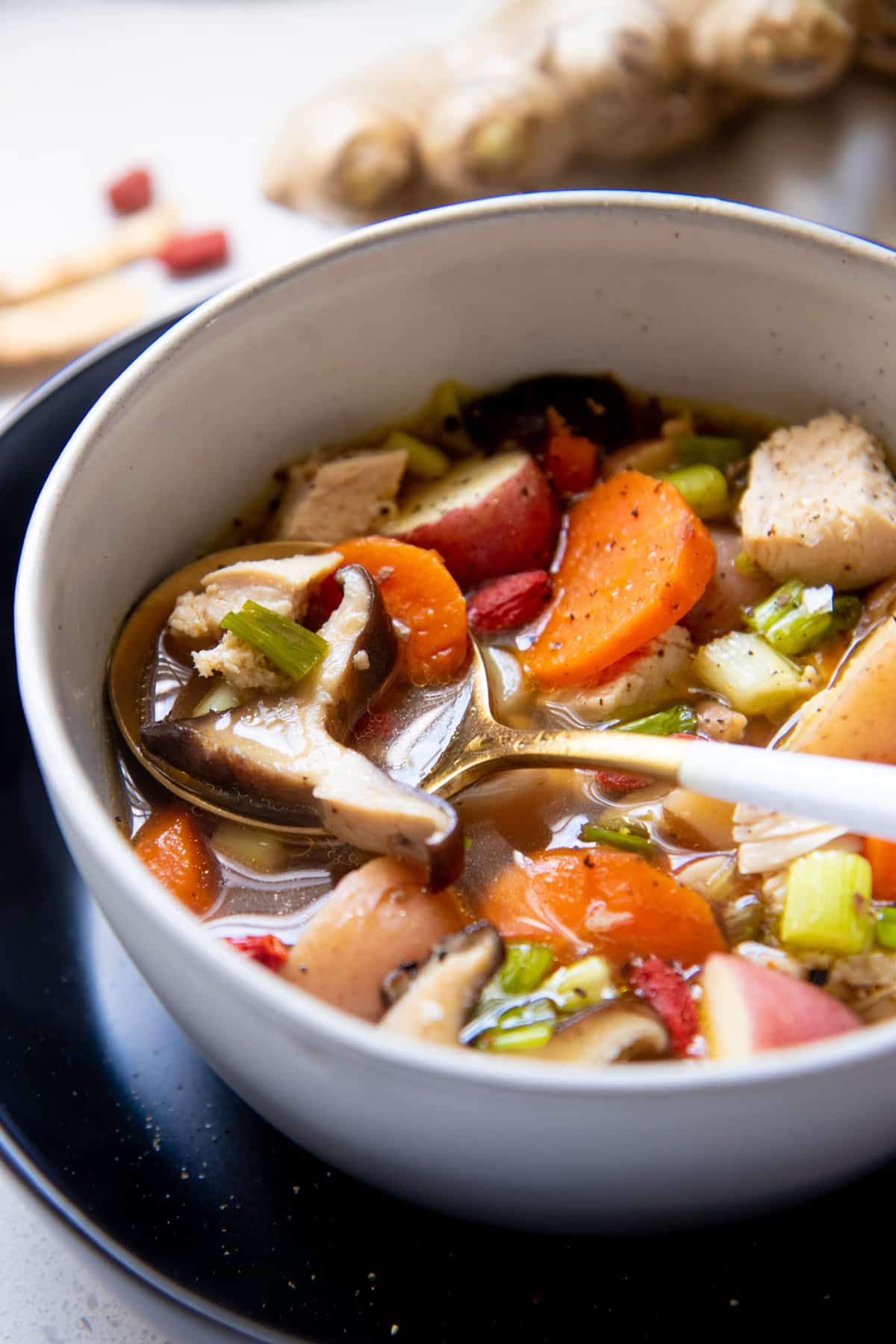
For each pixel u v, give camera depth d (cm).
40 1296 33
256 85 56
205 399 37
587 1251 32
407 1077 28
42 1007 35
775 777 32
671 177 52
